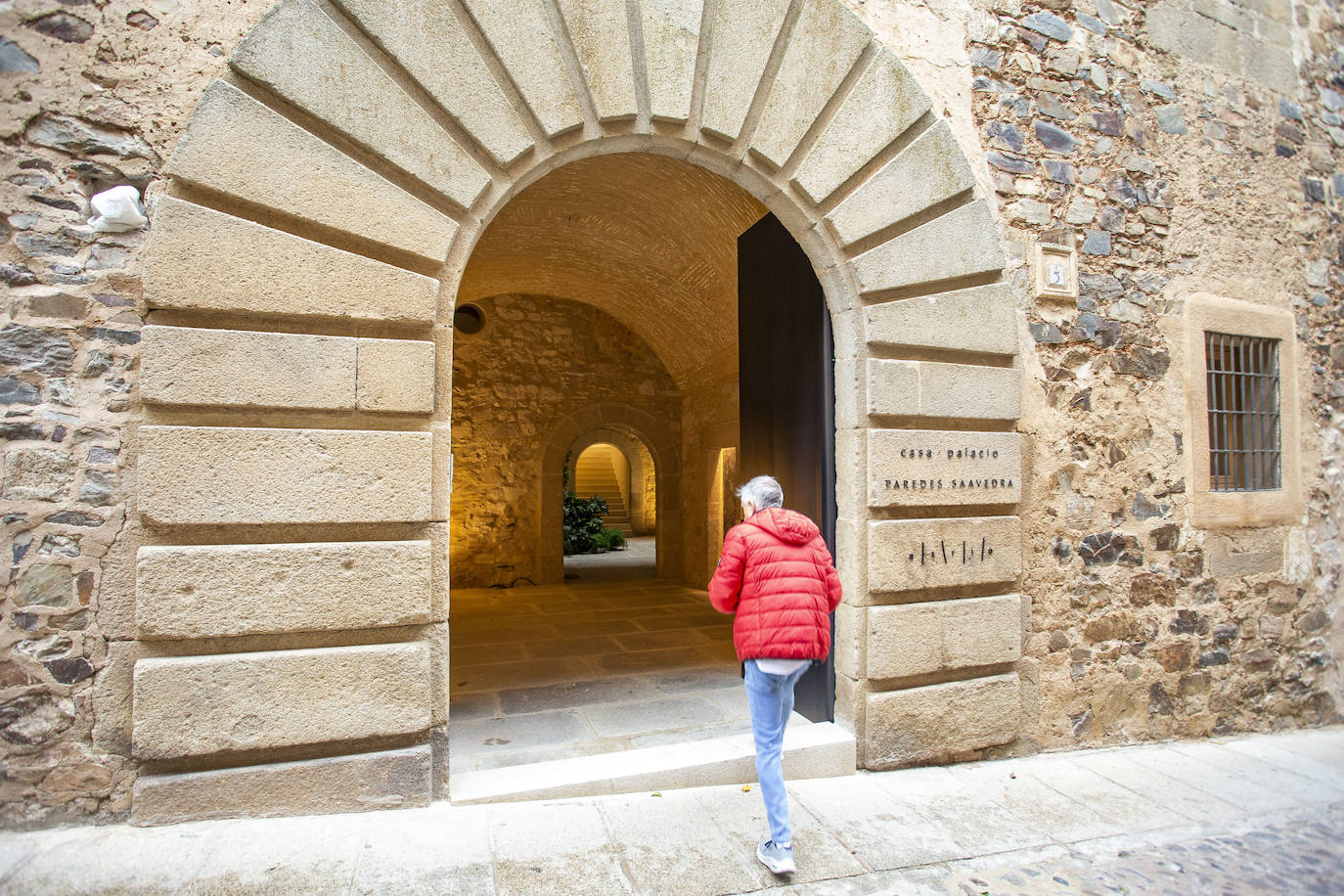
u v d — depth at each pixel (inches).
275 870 86.5
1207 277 167.0
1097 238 154.6
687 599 315.0
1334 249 187.6
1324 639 176.4
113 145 94.2
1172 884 98.3
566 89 113.0
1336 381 186.1
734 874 93.5
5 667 88.6
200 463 92.0
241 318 96.5
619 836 100.5
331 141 101.3
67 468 91.0
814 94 127.5
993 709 136.0
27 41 92.3
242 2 100.7
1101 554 150.2
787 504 153.3
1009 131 147.8
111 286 93.4
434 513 104.3
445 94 105.5
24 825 89.0
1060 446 147.7
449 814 102.0
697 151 124.6
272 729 94.4
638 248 272.2
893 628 128.2
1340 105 193.0
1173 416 159.9
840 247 131.3
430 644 103.9
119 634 91.9
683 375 366.3
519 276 322.3
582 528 573.3
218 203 95.3
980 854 103.4
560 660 197.8
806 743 124.8
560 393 370.3
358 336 101.0
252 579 93.7
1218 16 174.9
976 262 138.8
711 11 122.1
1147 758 144.3
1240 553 166.4
